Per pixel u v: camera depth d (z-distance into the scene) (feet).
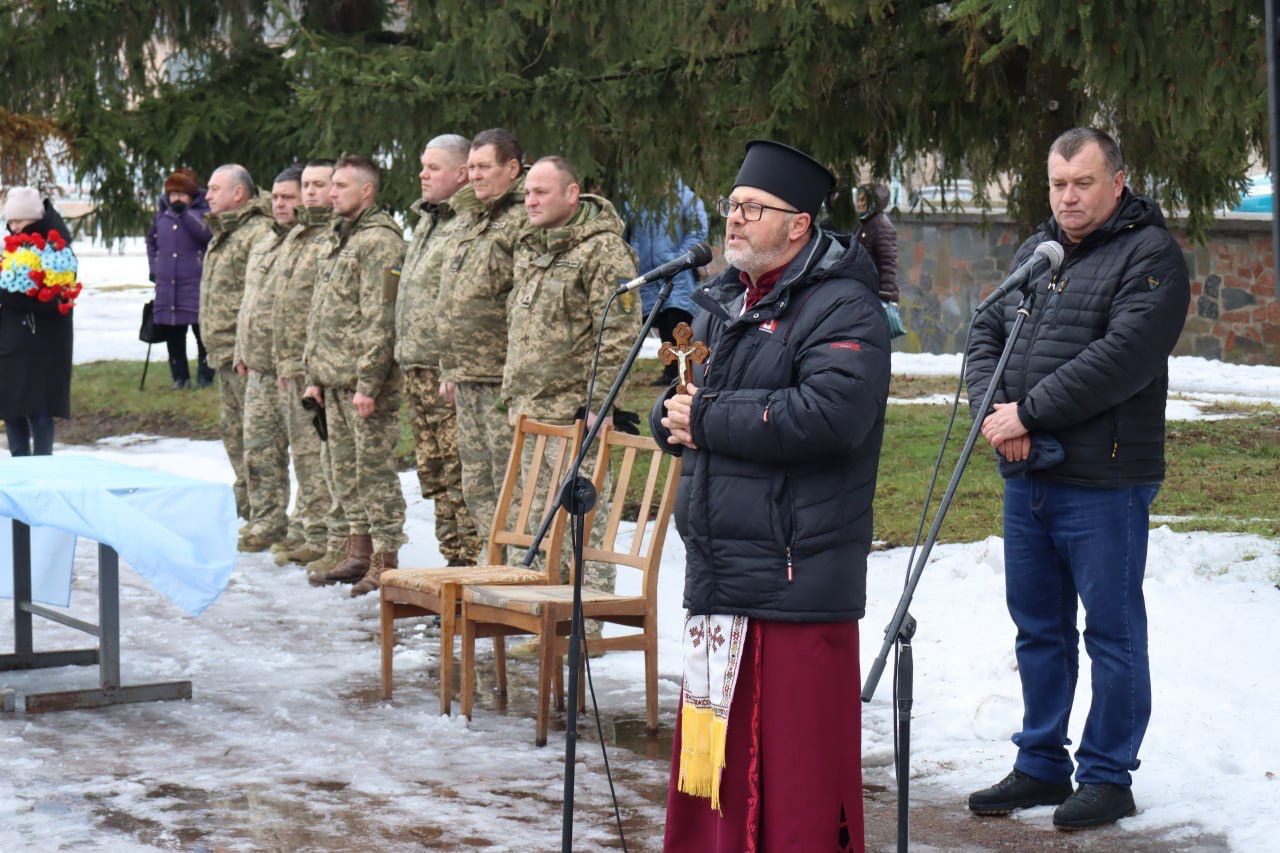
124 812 15.94
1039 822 15.44
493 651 23.41
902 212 55.98
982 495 30.81
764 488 12.33
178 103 46.29
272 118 45.39
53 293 33.76
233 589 27.53
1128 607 15.17
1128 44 22.02
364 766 17.63
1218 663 19.88
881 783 16.87
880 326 12.42
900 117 32.19
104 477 19.72
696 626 12.78
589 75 33.71
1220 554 25.02
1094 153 14.87
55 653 22.11
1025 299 13.62
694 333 13.47
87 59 45.01
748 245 12.58
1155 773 16.28
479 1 34.42
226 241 32.30
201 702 20.40
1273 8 16.42
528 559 13.78
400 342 26.04
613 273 22.02
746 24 30.30
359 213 27.07
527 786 16.92
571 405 22.38
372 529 27.17
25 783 16.88
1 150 44.34
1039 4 21.79
